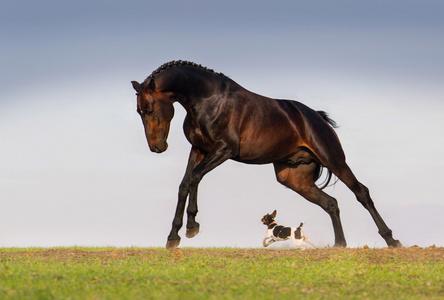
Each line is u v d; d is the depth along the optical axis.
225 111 17.64
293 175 19.77
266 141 18.34
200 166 17.53
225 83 17.86
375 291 12.41
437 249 17.14
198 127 17.66
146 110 17.03
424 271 14.51
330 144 19.20
